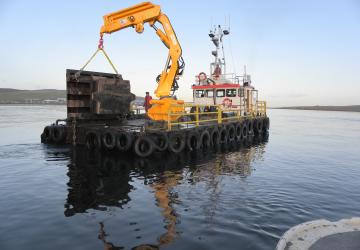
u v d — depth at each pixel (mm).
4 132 22375
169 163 11164
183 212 6207
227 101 21281
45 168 10188
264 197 7270
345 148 16797
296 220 5828
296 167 11094
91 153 12953
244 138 20094
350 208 6602
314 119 61688
